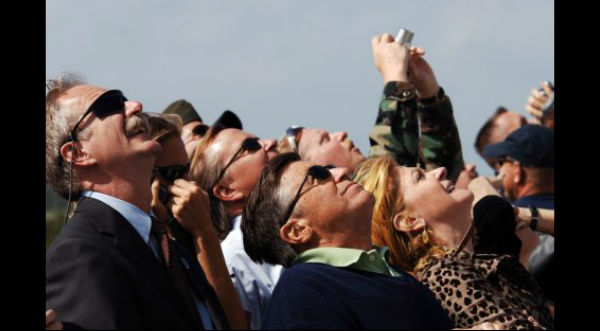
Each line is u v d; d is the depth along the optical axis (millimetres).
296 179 3408
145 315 2795
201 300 3174
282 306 3115
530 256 5148
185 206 3244
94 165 3074
